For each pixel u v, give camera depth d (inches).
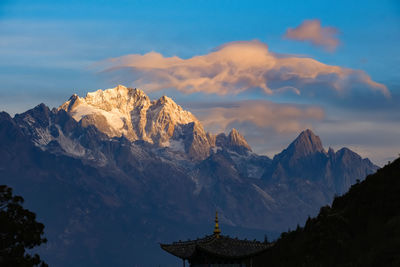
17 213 4574.3
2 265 4308.6
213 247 4050.2
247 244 4163.4
